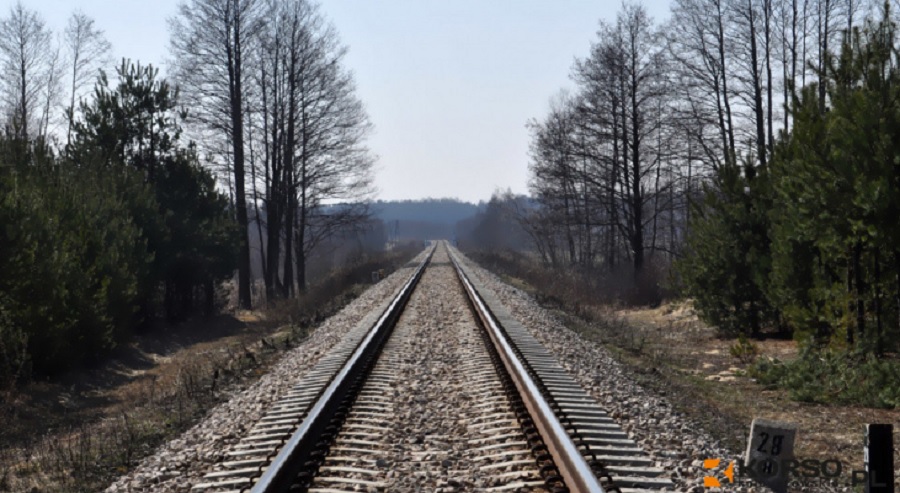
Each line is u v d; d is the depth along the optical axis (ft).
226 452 28.43
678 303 95.61
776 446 25.25
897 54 42.91
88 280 63.21
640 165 137.18
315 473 24.98
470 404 35.45
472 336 58.85
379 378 41.96
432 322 69.41
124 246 77.10
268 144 140.56
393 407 35.04
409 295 100.32
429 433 30.78
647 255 147.43
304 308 95.71
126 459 29.84
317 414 29.94
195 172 102.94
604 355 54.03
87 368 63.41
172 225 96.17
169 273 96.17
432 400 36.91
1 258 50.88
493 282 124.47
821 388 42.16
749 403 41.50
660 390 42.29
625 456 26.12
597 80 124.67
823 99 51.52
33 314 55.21
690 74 117.70
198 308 104.88
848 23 104.53
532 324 66.49
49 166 74.79
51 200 66.95
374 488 23.68
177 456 28.81
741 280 67.87
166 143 100.63
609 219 142.10
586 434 28.81
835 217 44.57
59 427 41.86
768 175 67.82
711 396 43.39
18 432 41.11
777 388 45.55
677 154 128.26
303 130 141.28
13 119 73.26
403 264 220.02
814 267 52.90
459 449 28.22
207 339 88.38
